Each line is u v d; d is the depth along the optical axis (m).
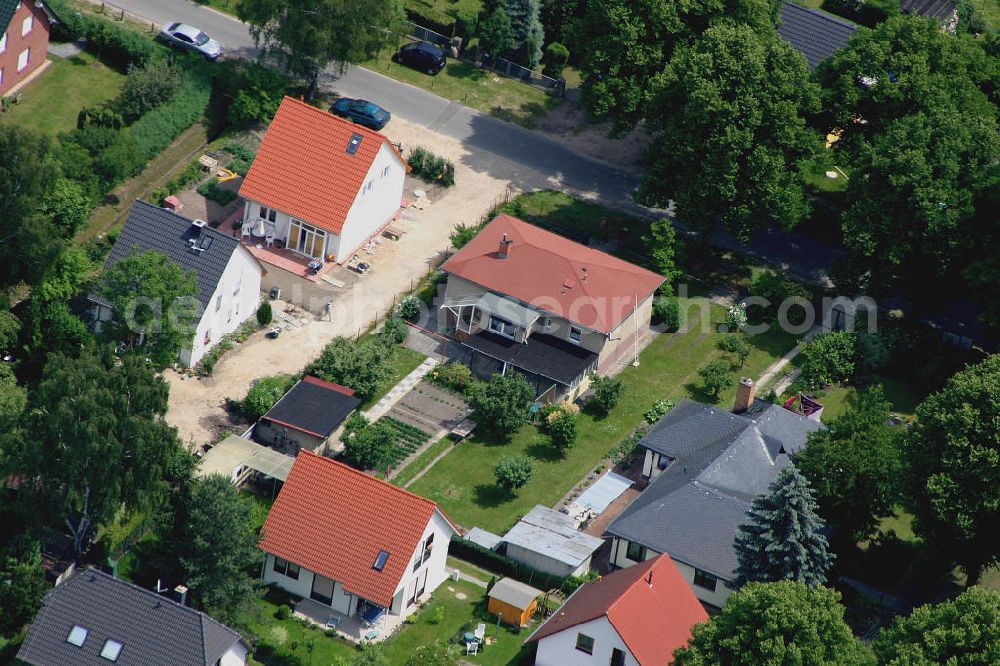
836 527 98.31
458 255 117.31
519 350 112.81
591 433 109.38
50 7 127.12
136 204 110.56
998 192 112.12
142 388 90.75
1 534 93.81
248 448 100.94
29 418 89.31
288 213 119.19
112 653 84.50
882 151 115.75
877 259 115.94
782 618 77.88
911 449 94.56
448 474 104.31
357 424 104.19
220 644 84.88
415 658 85.56
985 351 118.44
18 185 103.44
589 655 86.12
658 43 125.38
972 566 94.69
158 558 91.75
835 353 114.50
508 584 93.56
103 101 127.25
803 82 120.12
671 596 88.31
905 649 78.00
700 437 103.88
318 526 93.38
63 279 108.88
